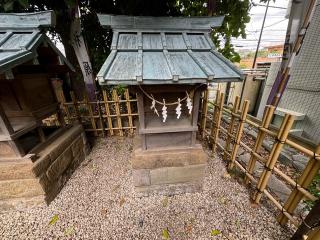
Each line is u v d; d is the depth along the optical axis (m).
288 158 2.79
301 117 3.72
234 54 3.54
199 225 1.80
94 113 3.82
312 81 3.58
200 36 1.94
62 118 2.69
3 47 1.61
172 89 1.63
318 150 1.35
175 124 1.89
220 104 2.67
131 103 3.90
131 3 2.85
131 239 1.69
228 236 1.68
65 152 2.39
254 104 5.93
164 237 1.70
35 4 2.75
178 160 1.96
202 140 3.52
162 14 3.14
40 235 1.73
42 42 1.91
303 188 1.49
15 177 1.79
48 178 2.02
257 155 1.99
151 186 2.12
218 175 2.51
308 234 1.35
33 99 2.05
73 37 3.29
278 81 1.98
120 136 3.84
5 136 1.67
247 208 1.96
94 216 1.92
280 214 1.73
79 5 3.18
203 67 1.44
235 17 3.11
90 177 2.54
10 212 1.96
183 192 2.21
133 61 1.55
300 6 1.67
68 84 5.30
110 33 3.56
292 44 1.80
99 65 3.80
